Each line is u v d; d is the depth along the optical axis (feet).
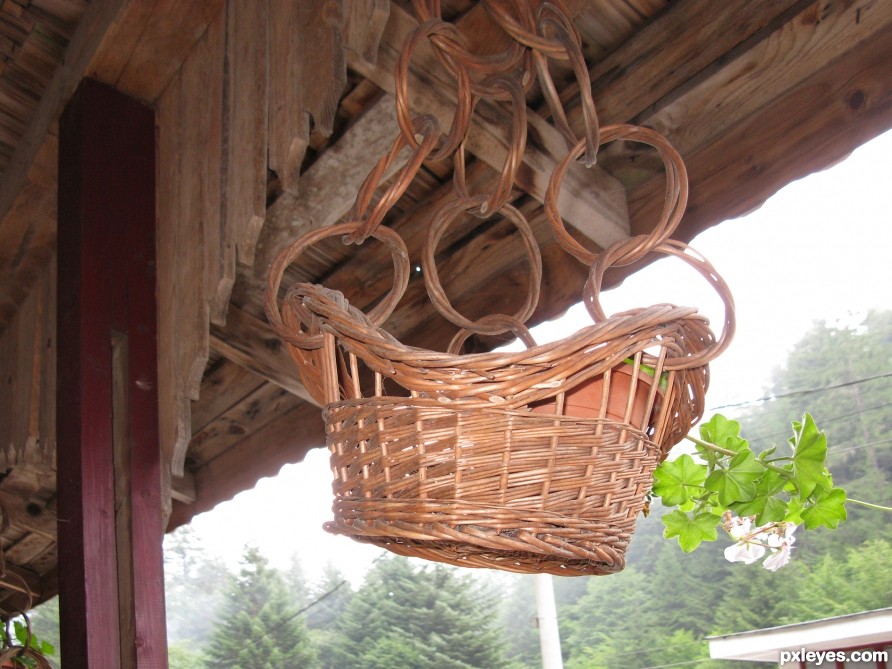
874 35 4.85
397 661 45.88
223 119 5.06
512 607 52.19
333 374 2.63
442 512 2.29
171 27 5.40
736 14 5.21
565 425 2.34
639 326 2.33
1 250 7.55
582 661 45.29
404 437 2.34
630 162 5.92
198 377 4.84
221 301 4.75
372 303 7.82
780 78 5.20
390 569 49.03
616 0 5.41
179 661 57.72
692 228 5.65
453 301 7.33
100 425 4.82
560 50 2.99
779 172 5.21
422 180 6.67
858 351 41.45
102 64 5.57
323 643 52.44
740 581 40.98
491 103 5.48
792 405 42.24
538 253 3.57
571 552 2.34
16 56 6.56
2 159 7.56
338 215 6.91
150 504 4.73
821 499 4.23
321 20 4.18
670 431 2.74
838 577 37.35
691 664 41.06
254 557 56.70
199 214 5.13
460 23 5.49
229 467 10.28
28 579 11.91
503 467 2.30
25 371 7.88
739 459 4.11
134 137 5.70
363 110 6.13
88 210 5.28
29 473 9.44
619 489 2.43
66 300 5.21
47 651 6.20
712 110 5.49
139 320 5.20
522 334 3.52
